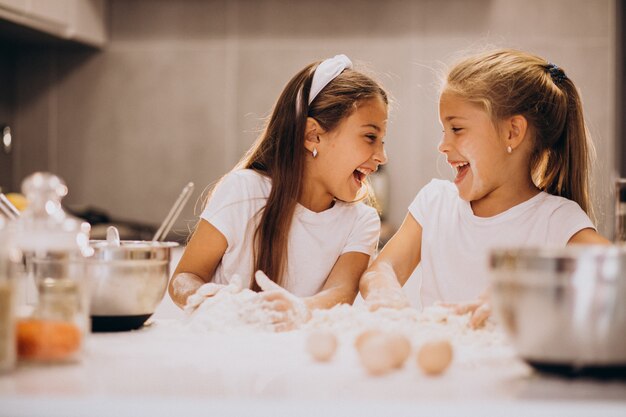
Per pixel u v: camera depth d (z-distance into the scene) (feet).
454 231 5.14
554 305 2.34
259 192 5.15
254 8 11.63
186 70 11.80
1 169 11.88
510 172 4.87
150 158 11.91
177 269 5.06
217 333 3.41
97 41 11.64
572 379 2.40
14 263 2.48
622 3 11.48
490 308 3.50
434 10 11.28
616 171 11.12
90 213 11.14
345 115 4.99
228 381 2.30
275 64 11.63
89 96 12.01
